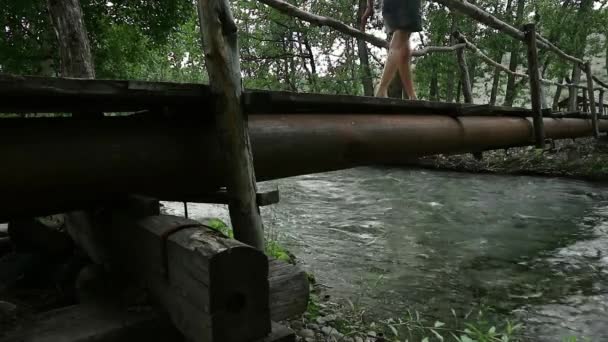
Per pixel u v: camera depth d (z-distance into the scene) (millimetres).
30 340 1591
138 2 12477
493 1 19938
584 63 9734
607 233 6641
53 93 1655
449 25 17875
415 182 12406
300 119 2889
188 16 13391
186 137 2297
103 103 2072
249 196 2172
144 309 1785
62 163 1835
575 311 3957
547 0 18719
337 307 3973
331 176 14133
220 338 1343
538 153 13906
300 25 18953
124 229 2098
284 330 1620
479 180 12398
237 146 2139
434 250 5934
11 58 12695
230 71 2098
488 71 21219
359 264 5316
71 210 2123
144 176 2133
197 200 2605
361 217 7992
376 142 3422
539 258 5535
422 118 4156
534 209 8492
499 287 4570
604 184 11055
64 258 2984
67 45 6160
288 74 20375
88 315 1770
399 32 4773
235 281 1361
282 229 7059
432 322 3758
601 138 14312
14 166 1711
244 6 18641
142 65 18031
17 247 3311
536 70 6086
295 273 1801
